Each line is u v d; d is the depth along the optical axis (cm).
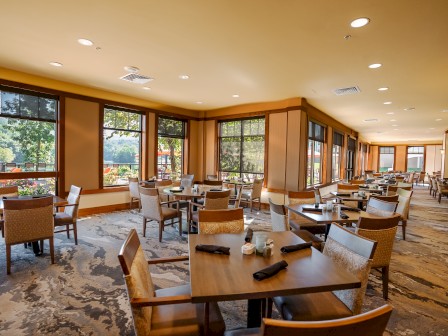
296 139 631
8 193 396
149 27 303
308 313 159
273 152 675
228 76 474
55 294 257
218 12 268
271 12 265
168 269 318
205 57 388
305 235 319
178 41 338
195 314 159
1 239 413
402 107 699
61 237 426
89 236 436
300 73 446
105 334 202
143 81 516
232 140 778
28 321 216
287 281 143
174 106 755
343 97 604
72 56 395
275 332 82
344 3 246
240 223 262
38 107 508
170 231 471
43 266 319
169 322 152
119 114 641
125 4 258
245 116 730
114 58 400
